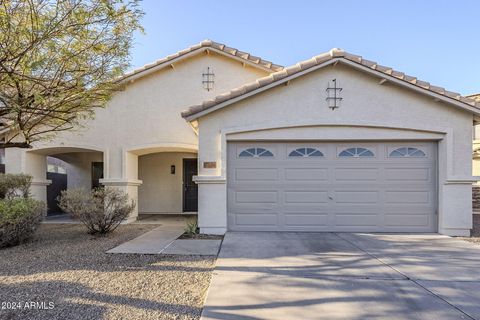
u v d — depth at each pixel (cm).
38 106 545
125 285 482
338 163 910
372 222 902
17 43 487
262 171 910
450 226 865
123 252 673
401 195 905
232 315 385
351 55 864
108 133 1163
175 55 1148
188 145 1159
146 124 1165
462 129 877
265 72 1186
